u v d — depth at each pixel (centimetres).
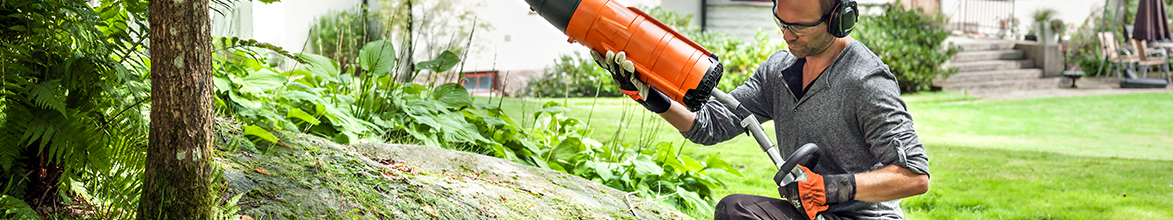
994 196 517
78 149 188
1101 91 1290
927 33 1257
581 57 1120
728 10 1295
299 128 327
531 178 311
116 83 206
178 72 164
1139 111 1046
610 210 290
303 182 234
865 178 185
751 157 628
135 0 211
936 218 451
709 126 227
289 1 864
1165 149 756
